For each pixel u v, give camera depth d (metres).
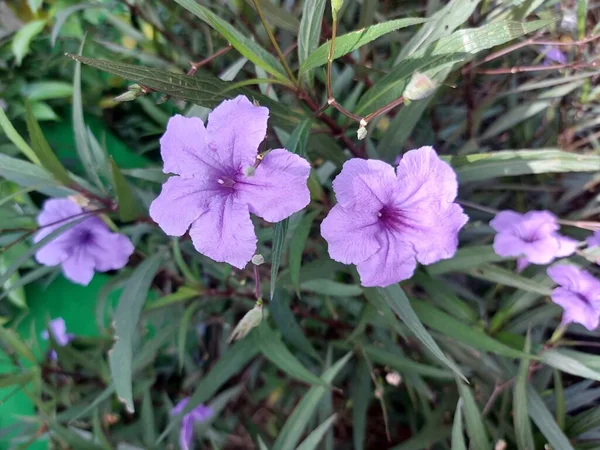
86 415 0.22
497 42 0.13
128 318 0.17
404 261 0.14
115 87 0.29
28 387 0.25
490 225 0.18
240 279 0.21
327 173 0.20
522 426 0.16
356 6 0.24
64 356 0.21
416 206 0.14
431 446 0.21
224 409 0.24
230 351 0.19
